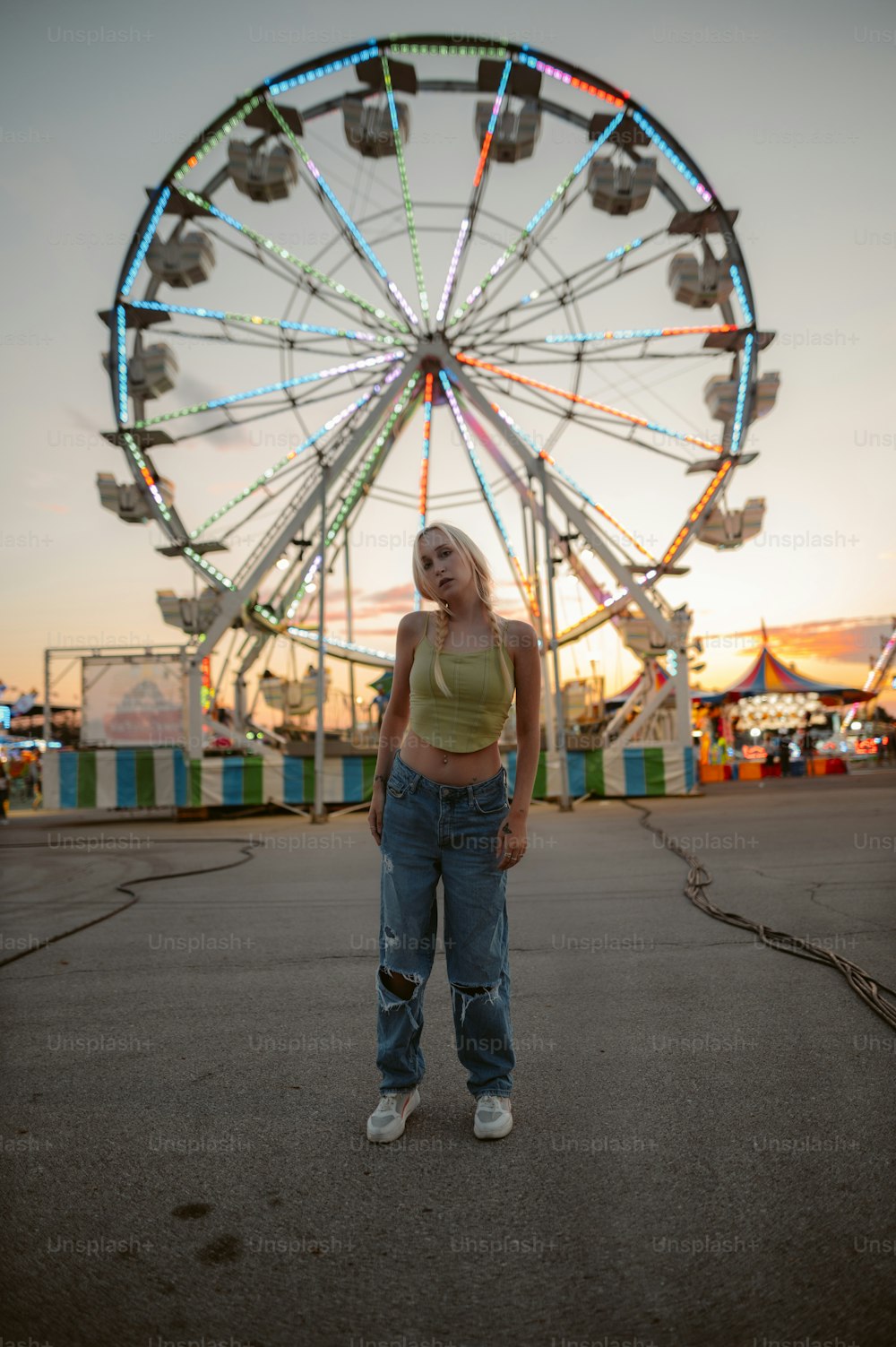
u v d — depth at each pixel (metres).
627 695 27.22
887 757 30.14
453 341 17.38
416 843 2.33
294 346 16.77
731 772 24.45
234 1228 1.78
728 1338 1.41
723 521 16.92
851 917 4.62
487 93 16.97
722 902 5.18
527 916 5.04
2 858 9.35
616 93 15.95
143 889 6.68
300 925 5.08
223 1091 2.53
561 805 14.01
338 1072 2.67
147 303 15.91
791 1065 2.58
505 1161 2.05
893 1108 2.25
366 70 16.31
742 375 16.52
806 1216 1.75
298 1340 1.44
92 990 3.70
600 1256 1.65
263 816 15.38
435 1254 1.67
